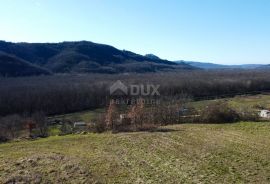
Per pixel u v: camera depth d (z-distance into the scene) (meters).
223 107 50.69
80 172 25.36
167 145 34.06
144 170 25.83
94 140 37.56
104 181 23.55
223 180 23.08
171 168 26.12
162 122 48.94
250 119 49.78
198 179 23.41
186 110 52.91
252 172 24.66
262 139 35.97
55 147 34.69
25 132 52.38
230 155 29.48
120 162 28.16
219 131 41.25
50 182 23.38
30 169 26.09
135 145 34.41
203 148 32.38
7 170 25.91
